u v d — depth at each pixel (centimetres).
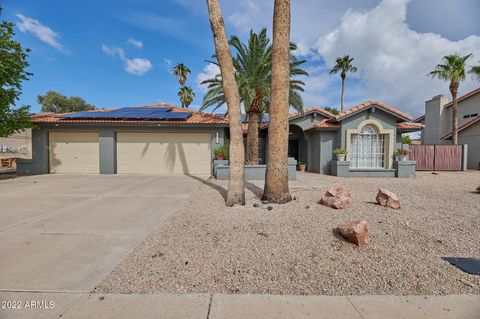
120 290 277
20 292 272
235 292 274
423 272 315
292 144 2183
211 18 617
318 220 509
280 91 639
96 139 1436
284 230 454
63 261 346
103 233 459
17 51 1116
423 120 2595
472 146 1981
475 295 270
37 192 866
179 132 1458
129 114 1506
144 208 642
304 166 1717
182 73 3195
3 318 230
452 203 682
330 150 1523
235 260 346
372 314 238
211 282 293
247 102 1118
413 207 630
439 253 367
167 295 268
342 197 627
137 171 1452
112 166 1413
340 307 249
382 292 275
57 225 505
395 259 348
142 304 252
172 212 601
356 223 405
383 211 581
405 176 1362
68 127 1405
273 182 659
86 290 277
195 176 1353
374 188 965
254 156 1277
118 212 604
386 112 1395
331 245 391
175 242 410
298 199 699
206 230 461
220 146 1441
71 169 1438
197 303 254
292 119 1697
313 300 260
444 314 239
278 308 246
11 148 2561
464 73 1859
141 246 397
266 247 386
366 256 357
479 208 622
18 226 498
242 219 519
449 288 282
